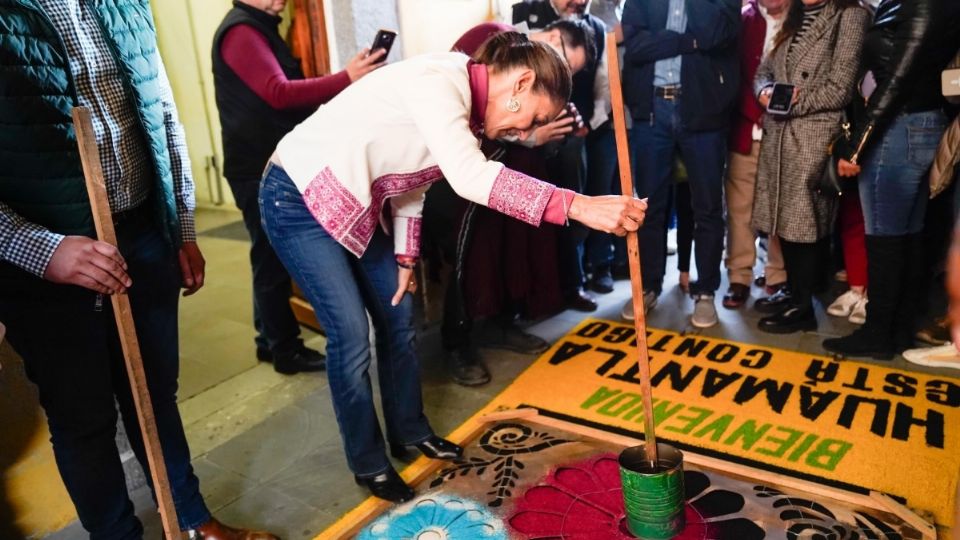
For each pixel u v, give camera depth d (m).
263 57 2.32
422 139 1.59
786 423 2.17
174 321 1.59
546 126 2.46
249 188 2.51
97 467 1.48
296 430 2.34
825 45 2.52
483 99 1.57
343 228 1.61
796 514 1.74
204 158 5.69
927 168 2.30
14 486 1.83
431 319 3.07
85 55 1.33
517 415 2.26
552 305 2.78
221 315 3.47
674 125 2.82
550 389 2.47
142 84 1.46
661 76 2.80
